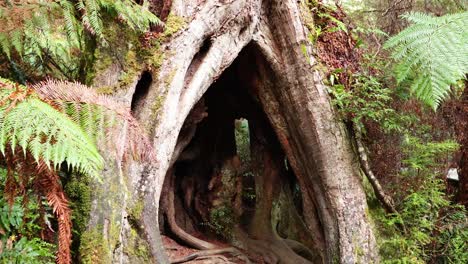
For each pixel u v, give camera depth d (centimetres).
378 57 547
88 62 411
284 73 521
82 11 372
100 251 340
